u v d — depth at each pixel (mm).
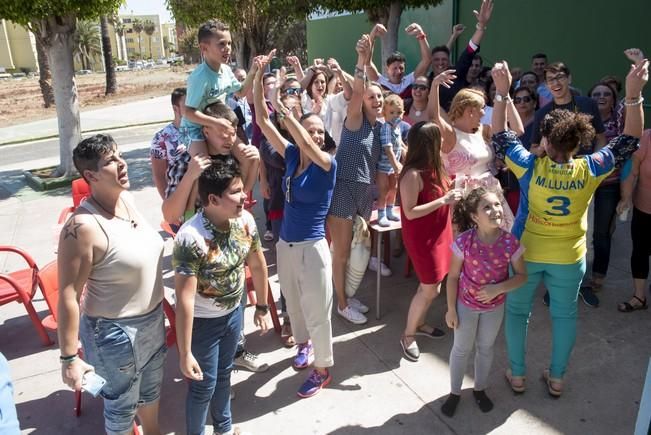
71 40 8609
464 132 3770
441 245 3271
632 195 3838
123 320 2203
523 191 2896
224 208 2254
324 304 3057
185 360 2283
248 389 3289
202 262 2283
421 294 3400
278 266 3203
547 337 3697
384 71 7457
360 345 3715
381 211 4031
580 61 8328
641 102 2621
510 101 3379
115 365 2225
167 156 3869
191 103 3062
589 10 8039
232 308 2486
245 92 3377
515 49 9523
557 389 3057
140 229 2279
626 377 3234
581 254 2820
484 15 5391
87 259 2051
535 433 2812
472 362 3475
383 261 4832
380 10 7438
